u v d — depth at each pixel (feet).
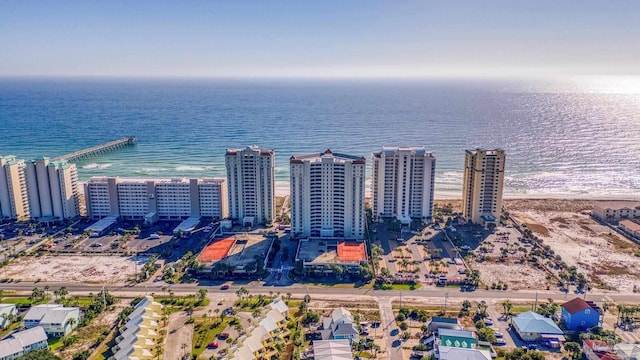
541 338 588.09
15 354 553.23
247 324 625.41
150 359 539.29
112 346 584.40
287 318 636.07
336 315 611.47
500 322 634.02
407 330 611.47
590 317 613.11
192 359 553.23
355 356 558.15
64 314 613.52
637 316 637.71
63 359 556.92
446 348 541.34
